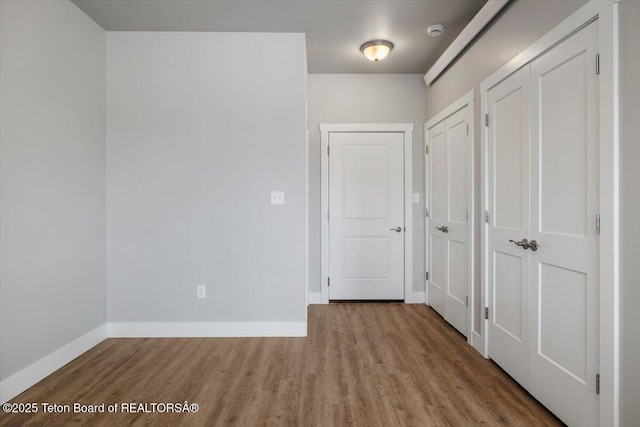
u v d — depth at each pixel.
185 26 2.77
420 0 2.46
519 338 2.07
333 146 3.90
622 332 1.38
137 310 2.87
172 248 2.87
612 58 1.39
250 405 1.86
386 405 1.86
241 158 2.86
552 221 1.78
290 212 2.87
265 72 2.87
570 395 1.64
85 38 2.58
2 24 1.89
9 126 1.93
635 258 1.32
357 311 3.57
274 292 2.88
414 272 3.91
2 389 1.89
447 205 3.20
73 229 2.45
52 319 2.25
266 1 2.44
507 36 2.17
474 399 1.92
